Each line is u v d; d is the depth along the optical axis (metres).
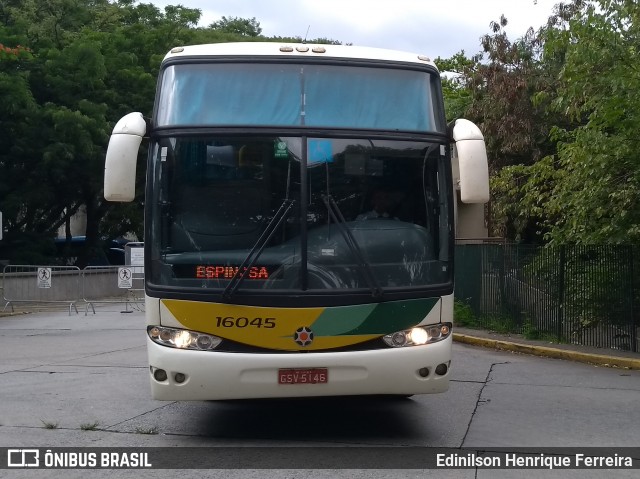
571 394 10.30
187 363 6.97
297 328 6.98
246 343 6.98
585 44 12.87
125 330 18.80
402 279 7.21
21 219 34.91
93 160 31.56
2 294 25.19
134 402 9.63
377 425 8.43
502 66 22.45
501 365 13.00
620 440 7.81
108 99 32.72
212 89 7.47
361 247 7.17
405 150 7.45
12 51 25.73
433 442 7.70
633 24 13.13
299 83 7.51
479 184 7.32
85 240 39.47
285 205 7.15
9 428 8.25
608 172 13.27
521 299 16.38
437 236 7.40
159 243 7.17
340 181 7.27
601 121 13.20
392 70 7.67
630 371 12.39
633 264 13.77
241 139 7.28
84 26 36.94
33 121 30.33
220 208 7.17
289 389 6.97
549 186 17.17
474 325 17.72
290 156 7.25
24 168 31.84
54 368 12.41
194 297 7.00
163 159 7.28
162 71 7.68
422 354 7.14
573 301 14.80
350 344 7.04
